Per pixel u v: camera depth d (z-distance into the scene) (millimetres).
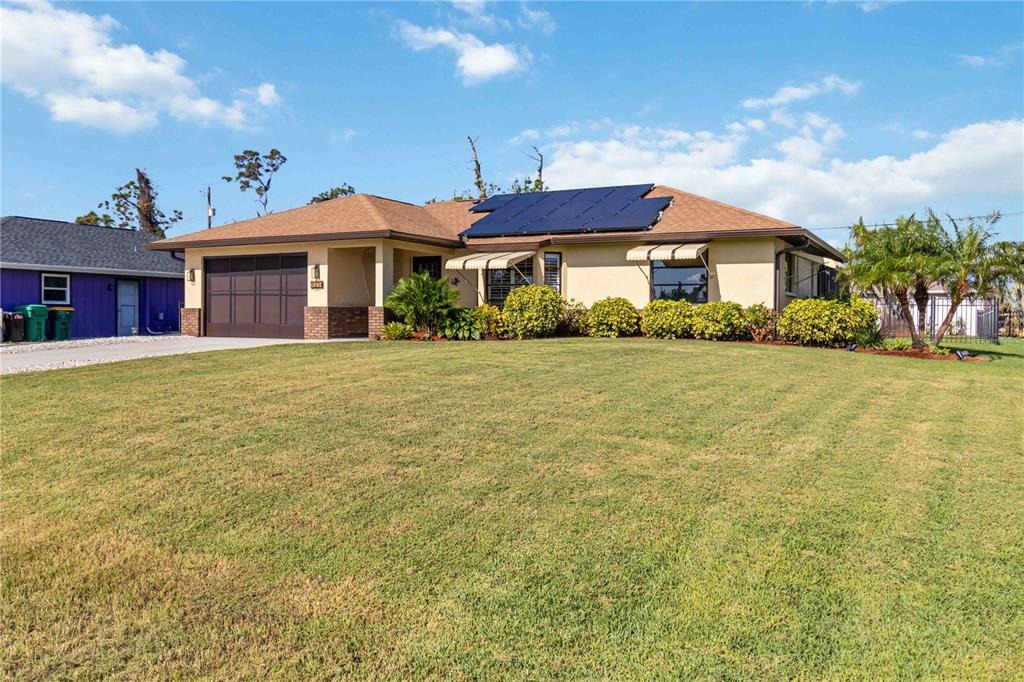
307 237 23969
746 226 21844
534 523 5879
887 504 6371
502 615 4453
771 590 4758
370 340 22281
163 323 33844
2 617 4449
